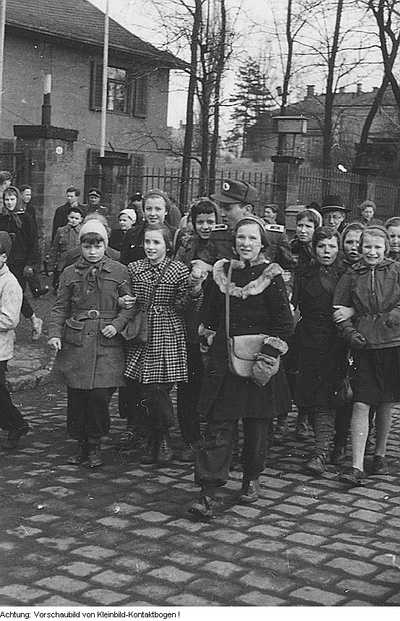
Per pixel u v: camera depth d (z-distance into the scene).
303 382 6.46
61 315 6.34
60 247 13.04
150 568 4.52
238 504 5.64
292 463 6.75
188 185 22.45
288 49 27.31
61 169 17.48
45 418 7.89
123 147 28.89
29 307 10.02
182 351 6.28
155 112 30.05
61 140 17.38
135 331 6.20
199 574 4.46
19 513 5.34
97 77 27.81
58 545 4.82
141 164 29.59
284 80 27.73
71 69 27.08
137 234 7.27
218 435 5.37
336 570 4.59
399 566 4.68
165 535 5.02
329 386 6.40
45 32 25.64
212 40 22.11
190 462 6.57
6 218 10.89
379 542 5.06
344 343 6.45
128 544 4.86
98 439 6.36
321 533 5.17
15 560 4.59
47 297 15.09
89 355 6.22
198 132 29.95
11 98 25.48
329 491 6.04
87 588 4.25
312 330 6.48
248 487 5.67
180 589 4.27
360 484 6.18
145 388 6.26
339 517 5.48
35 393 8.91
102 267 6.33
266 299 5.43
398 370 6.30
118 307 6.34
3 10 21.09
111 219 19.05
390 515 5.58
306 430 7.53
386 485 6.24
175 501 5.66
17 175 17.34
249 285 5.43
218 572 4.50
